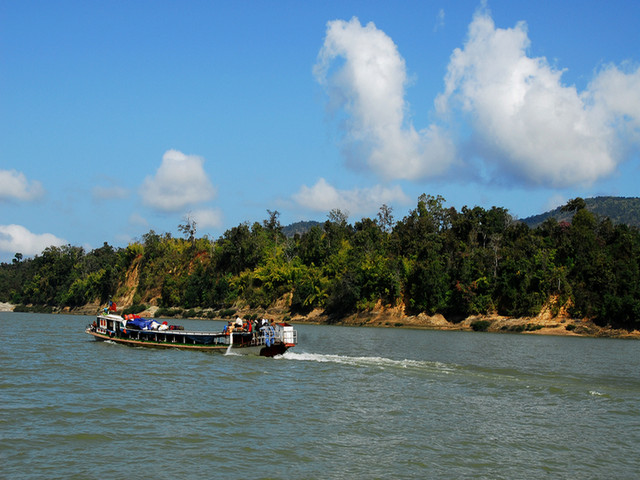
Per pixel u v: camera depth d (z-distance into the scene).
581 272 87.75
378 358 40.22
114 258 174.88
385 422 22.20
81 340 51.91
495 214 112.31
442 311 96.94
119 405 23.84
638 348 59.12
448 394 27.62
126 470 16.56
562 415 23.97
